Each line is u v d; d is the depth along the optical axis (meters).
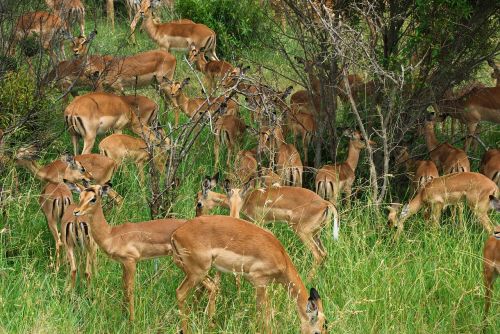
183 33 20.69
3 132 13.55
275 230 12.55
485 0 13.72
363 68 13.20
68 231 10.80
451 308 10.77
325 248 11.91
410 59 14.14
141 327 10.15
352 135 13.93
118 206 12.51
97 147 15.93
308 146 15.83
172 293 10.86
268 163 14.59
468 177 12.82
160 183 13.32
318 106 16.34
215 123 14.69
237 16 21.84
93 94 14.87
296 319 10.05
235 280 10.97
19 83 14.38
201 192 12.11
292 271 9.92
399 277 11.02
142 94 18.88
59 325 9.62
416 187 13.82
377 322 10.27
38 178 13.09
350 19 14.58
